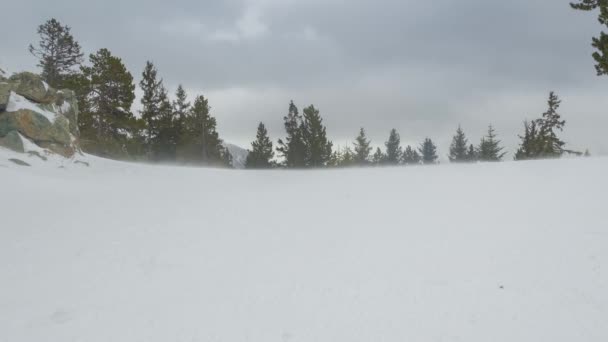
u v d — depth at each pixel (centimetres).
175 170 1770
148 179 1456
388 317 340
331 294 388
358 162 6003
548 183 909
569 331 308
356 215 721
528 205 697
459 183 1026
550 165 1261
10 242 585
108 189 1166
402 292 385
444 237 548
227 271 459
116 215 768
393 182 1138
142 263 491
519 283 391
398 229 605
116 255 523
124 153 2922
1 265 491
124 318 354
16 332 335
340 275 434
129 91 3061
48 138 1452
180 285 423
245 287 412
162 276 449
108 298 396
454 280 406
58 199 952
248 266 473
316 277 432
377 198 888
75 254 529
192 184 1321
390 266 453
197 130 4338
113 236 614
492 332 311
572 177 962
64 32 3234
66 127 1550
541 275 405
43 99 1530
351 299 375
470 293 376
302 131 4338
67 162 1463
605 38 1975
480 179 1069
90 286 425
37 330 338
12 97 1399
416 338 307
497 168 1301
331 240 566
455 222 623
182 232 633
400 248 514
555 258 444
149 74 3603
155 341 315
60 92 1667
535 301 354
